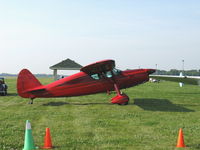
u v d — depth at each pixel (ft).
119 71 42.68
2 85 57.93
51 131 22.56
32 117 29.63
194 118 29.09
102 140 19.48
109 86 42.57
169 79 50.55
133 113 32.48
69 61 128.98
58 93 42.73
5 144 18.37
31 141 17.30
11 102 44.98
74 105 40.93
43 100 47.93
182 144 17.85
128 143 18.72
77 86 42.27
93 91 42.65
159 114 31.89
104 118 28.96
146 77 43.55
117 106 39.52
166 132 22.08
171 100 47.98
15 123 26.20
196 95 58.18
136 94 60.59
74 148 17.57
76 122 26.48
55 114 31.81
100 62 37.11
